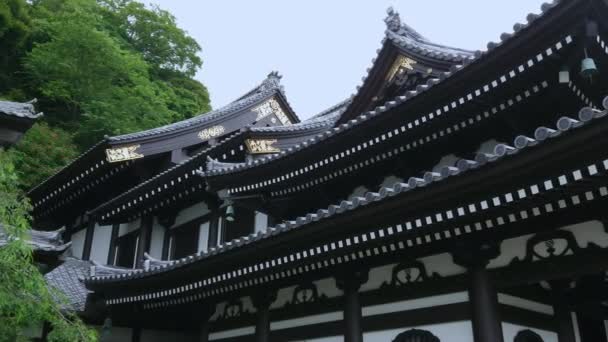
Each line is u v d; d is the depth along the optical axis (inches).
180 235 711.7
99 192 799.1
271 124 844.6
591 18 313.6
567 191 255.4
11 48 1221.7
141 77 1338.6
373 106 525.7
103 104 1219.2
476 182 269.6
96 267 560.1
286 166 507.8
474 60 360.2
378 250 342.6
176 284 462.6
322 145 467.8
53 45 1224.8
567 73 344.5
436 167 454.3
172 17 1708.9
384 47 507.2
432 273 344.5
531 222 300.4
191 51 1697.8
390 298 361.7
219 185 560.4
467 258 321.1
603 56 347.3
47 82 1270.9
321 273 402.3
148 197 680.4
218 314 504.1
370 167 475.8
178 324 576.4
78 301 562.3
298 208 568.7
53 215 886.4
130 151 717.9
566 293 356.5
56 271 655.8
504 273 311.4
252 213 624.4
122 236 760.3
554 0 313.7
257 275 402.9
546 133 237.8
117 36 1562.5
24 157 1038.4
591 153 232.8
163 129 751.7
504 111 388.2
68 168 753.0
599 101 398.0
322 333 395.9
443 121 409.4
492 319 306.3
